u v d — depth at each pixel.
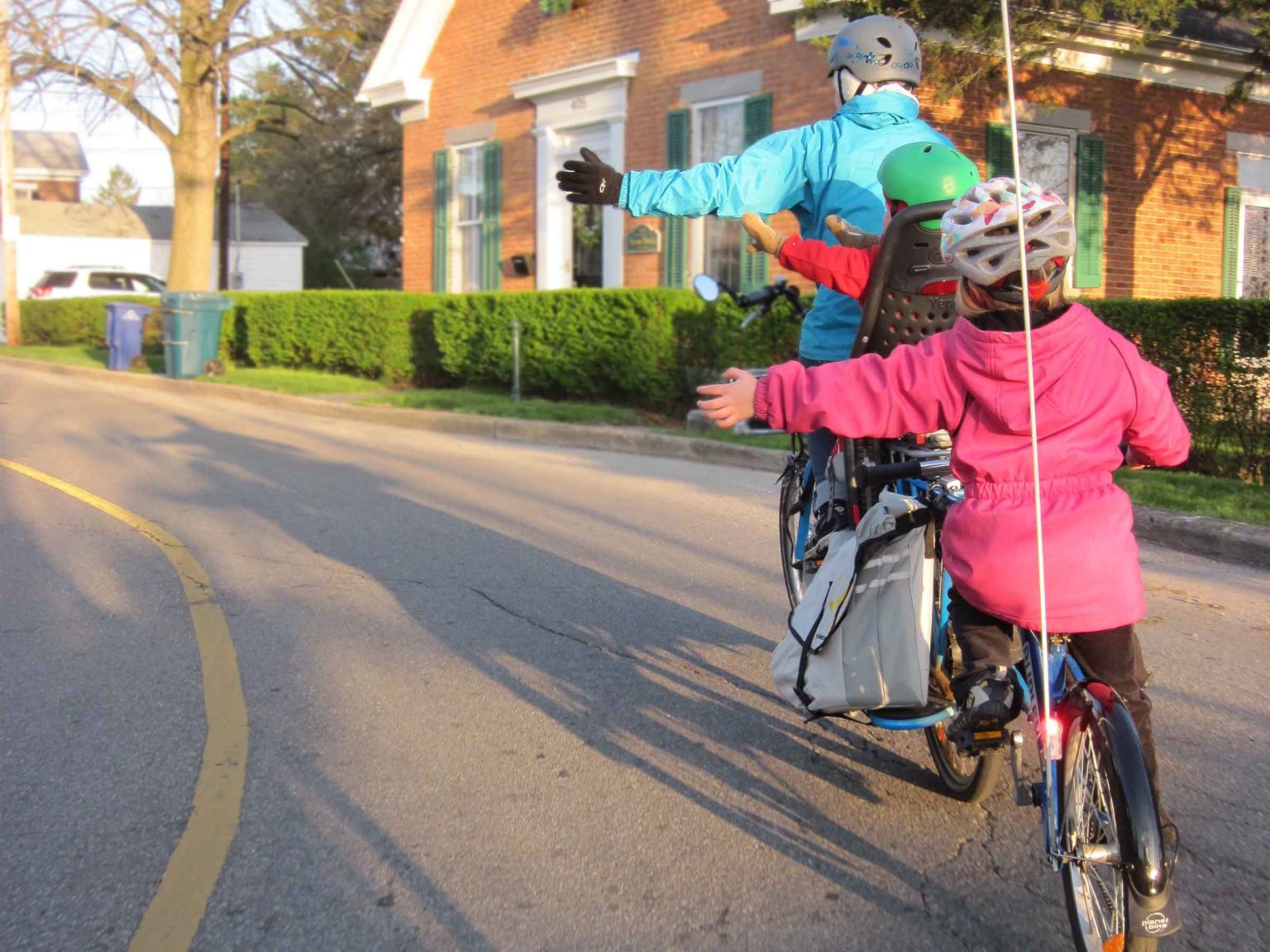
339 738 4.55
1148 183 15.19
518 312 14.97
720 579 6.80
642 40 16.22
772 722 4.73
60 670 5.27
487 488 9.61
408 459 11.22
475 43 18.94
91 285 36.81
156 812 3.93
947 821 3.90
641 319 13.28
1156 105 15.09
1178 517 7.63
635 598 6.41
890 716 3.57
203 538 7.78
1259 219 16.44
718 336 12.60
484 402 14.40
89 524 8.19
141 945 3.15
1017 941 3.20
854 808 4.00
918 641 3.40
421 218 20.25
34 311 31.22
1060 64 13.85
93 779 4.17
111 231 47.53
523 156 18.28
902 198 3.91
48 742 4.49
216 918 3.29
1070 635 2.96
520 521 8.30
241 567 7.06
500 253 18.78
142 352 24.03
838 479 4.24
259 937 3.19
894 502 3.48
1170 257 15.52
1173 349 9.14
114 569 7.00
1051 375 2.81
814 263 4.04
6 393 17.75
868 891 3.45
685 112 15.68
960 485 3.24
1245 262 16.39
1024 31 10.95
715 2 15.23
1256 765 4.29
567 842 3.73
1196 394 9.05
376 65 20.56
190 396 17.83
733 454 10.99
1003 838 3.79
